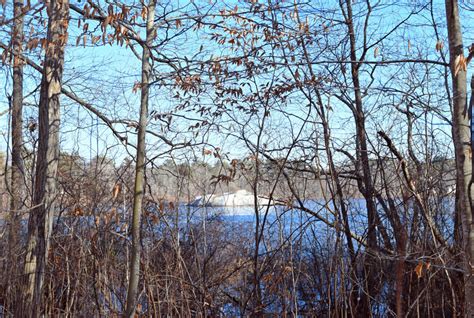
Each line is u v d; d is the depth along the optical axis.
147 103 6.65
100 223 7.47
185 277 8.02
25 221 8.55
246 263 8.05
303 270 7.75
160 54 7.14
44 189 7.28
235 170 7.49
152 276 7.14
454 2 5.75
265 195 8.14
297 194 7.82
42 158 7.34
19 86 10.15
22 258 7.91
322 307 7.73
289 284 7.73
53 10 7.11
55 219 8.27
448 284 7.45
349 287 7.64
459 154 5.70
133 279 6.43
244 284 8.04
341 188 7.68
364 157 8.30
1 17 7.25
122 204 7.80
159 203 7.35
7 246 8.10
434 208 7.84
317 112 7.49
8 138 8.90
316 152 7.25
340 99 8.57
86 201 7.55
